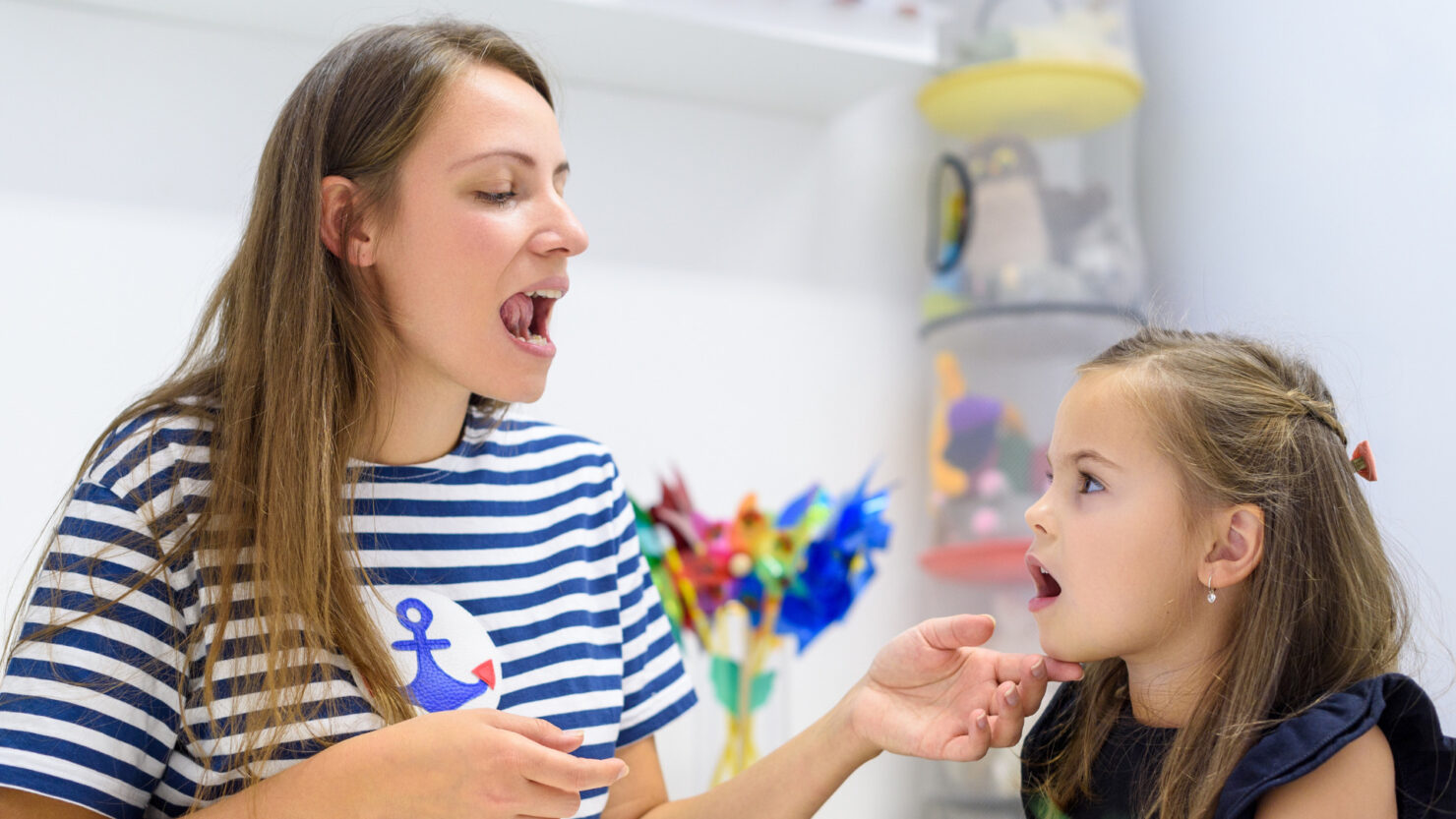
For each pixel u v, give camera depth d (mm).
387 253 815
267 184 846
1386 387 1454
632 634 953
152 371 1429
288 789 696
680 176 1709
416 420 854
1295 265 1589
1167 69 1810
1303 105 1590
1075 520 776
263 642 758
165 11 1460
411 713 784
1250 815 680
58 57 1432
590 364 1635
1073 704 862
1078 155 1651
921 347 1823
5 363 1379
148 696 737
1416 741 706
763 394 1723
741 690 1412
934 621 797
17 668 710
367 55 832
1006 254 1622
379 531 836
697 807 884
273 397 795
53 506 1380
